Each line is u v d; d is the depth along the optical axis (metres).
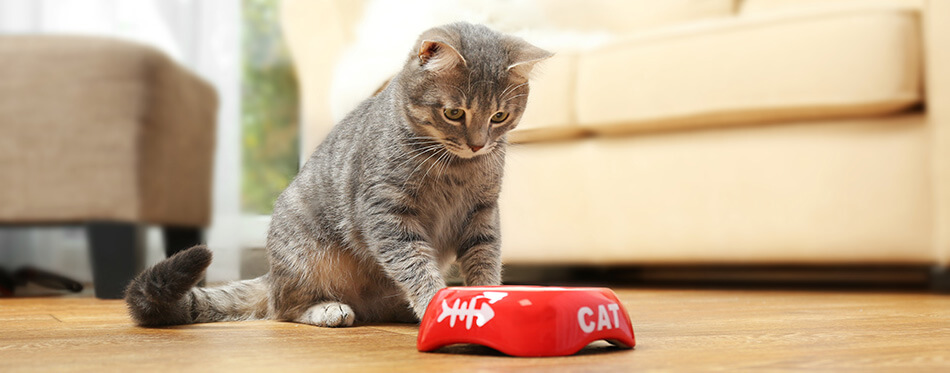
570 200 3.01
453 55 1.66
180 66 3.09
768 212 2.69
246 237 3.16
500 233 1.85
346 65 3.12
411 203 1.71
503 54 1.74
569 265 3.36
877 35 2.49
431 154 1.71
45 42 2.79
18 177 2.79
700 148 2.79
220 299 1.85
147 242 3.01
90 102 2.79
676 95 2.76
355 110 1.92
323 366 1.09
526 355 1.15
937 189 2.47
